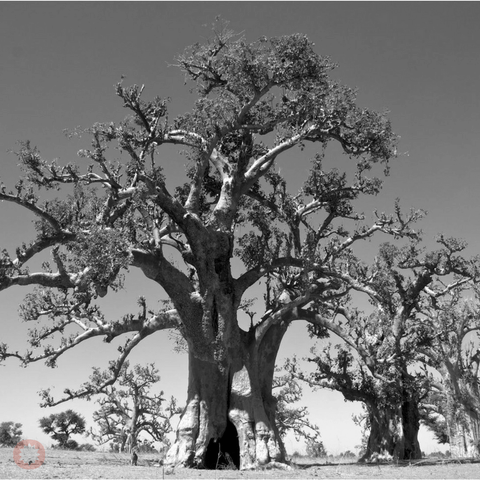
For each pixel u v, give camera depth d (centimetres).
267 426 2112
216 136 2111
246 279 2223
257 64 2058
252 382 2170
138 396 4044
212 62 2197
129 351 2217
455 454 3291
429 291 3466
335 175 2538
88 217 1933
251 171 2278
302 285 2253
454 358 3359
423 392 3553
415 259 3067
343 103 2177
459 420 3325
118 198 1953
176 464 2045
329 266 2288
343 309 2711
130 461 2166
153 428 4006
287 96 2211
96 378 2206
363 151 2323
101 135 1947
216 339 2083
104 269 1723
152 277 2033
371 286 2294
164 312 2230
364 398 3070
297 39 2089
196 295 2064
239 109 2155
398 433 3047
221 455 2127
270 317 2259
